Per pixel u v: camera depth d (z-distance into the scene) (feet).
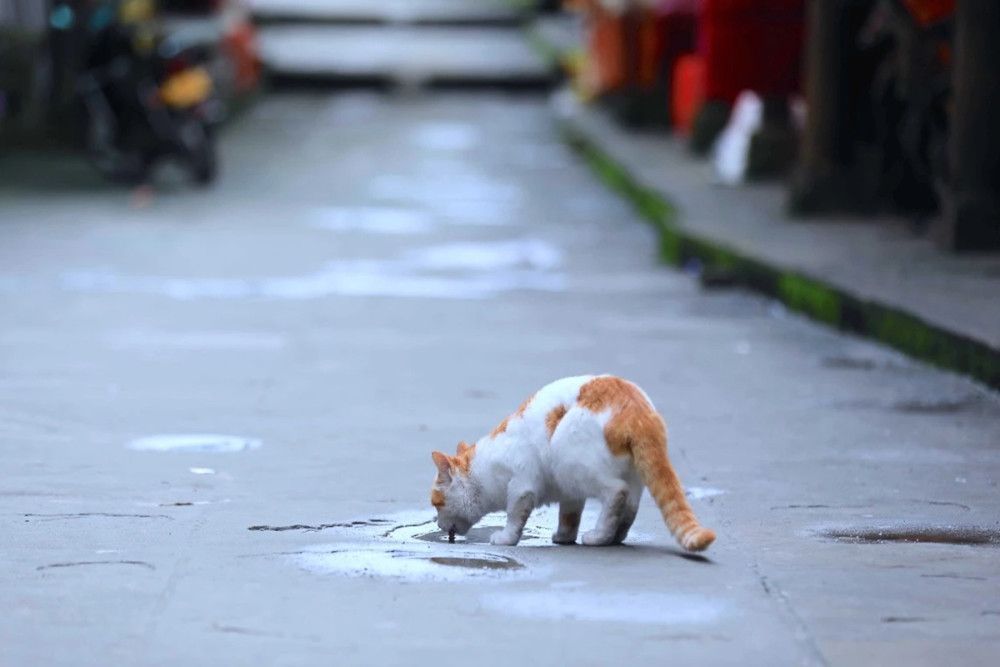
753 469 23.08
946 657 14.07
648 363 33.91
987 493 21.42
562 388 18.12
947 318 33.01
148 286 47.52
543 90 142.41
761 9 72.13
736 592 16.16
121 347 35.91
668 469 17.33
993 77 45.55
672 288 48.57
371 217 68.59
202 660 13.92
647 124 103.91
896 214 58.34
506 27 167.02
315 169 88.74
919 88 48.62
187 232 62.08
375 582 16.49
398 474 22.66
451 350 35.83
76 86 75.46
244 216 67.72
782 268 43.57
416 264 54.24
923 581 16.69
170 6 123.24
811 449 24.63
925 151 49.19
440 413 27.91
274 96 137.39
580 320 41.32
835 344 36.76
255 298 45.27
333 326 39.88
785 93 72.49
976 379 30.35
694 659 13.97
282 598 15.87
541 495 18.12
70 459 23.68
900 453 24.23
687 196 66.39
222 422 26.96
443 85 142.10
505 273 52.26
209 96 76.64
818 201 58.44
